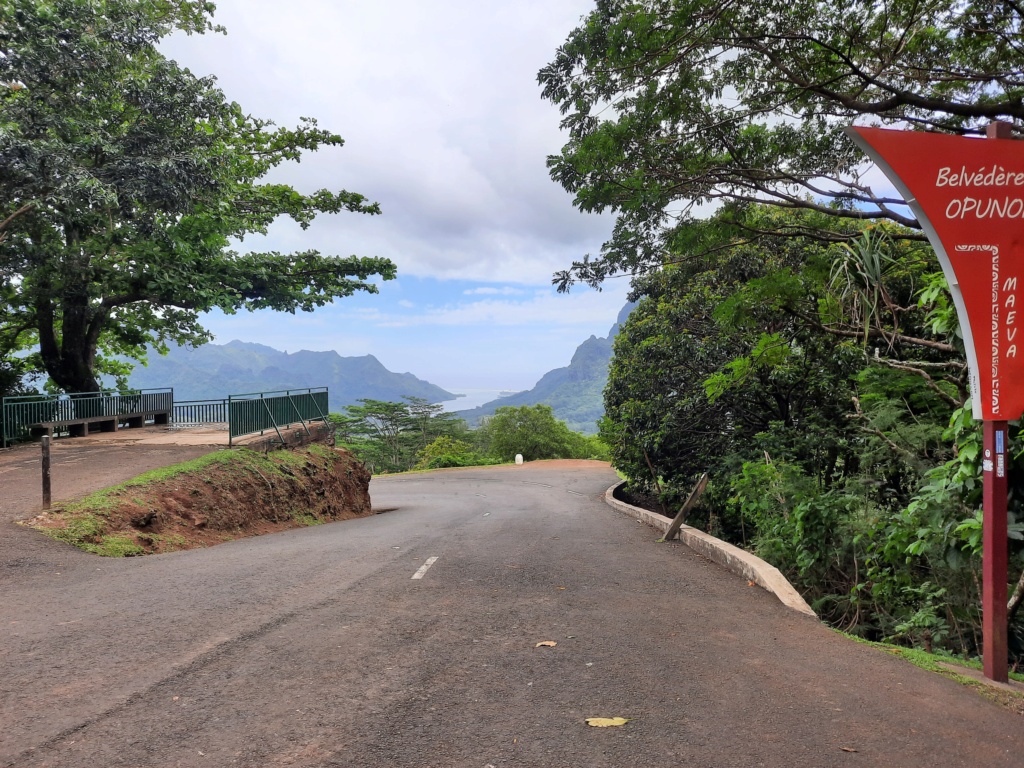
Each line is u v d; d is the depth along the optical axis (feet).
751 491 37.14
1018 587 20.81
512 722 11.56
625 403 74.02
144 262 73.97
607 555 30.48
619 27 28.78
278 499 49.52
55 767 9.80
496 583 23.39
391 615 18.63
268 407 61.57
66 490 36.94
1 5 52.44
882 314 32.65
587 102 32.19
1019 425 18.12
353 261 94.53
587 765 10.03
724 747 10.68
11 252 66.28
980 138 14.34
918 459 30.86
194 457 48.49
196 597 20.57
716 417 67.87
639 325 74.43
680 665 14.73
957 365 24.95
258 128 94.22
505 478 126.00
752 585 23.84
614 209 34.04
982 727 11.76
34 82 54.65
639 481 79.61
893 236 29.66
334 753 10.34
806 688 13.50
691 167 33.40
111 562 26.99
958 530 20.27
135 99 58.65
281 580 23.35
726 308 35.19
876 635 28.37
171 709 11.98
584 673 14.10
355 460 71.77
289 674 13.83
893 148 14.26
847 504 30.14
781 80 31.58
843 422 52.80
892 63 29.53
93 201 53.52
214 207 74.69
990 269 14.35
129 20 56.90
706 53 30.60
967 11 29.14
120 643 15.80
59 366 86.33
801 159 34.71
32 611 18.78
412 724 11.44
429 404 331.57
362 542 35.12
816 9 29.60
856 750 10.66
